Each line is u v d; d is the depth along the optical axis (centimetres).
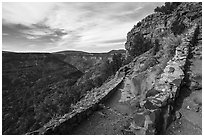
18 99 13162
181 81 1118
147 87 1366
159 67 1538
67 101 3931
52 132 854
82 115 1076
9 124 8719
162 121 885
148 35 3362
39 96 11306
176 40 1891
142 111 943
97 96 1525
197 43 1755
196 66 1343
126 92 1511
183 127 881
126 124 988
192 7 2708
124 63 2991
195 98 1070
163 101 923
